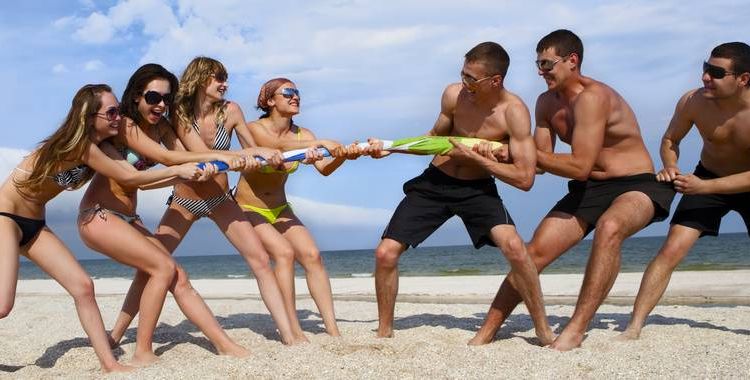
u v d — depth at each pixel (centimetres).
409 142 532
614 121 520
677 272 1647
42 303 1026
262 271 545
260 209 579
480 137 533
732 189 520
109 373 464
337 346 525
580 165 509
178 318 758
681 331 581
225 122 548
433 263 4322
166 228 546
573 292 1061
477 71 502
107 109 463
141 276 550
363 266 4538
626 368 432
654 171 538
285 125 589
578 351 495
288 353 480
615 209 508
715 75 518
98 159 466
